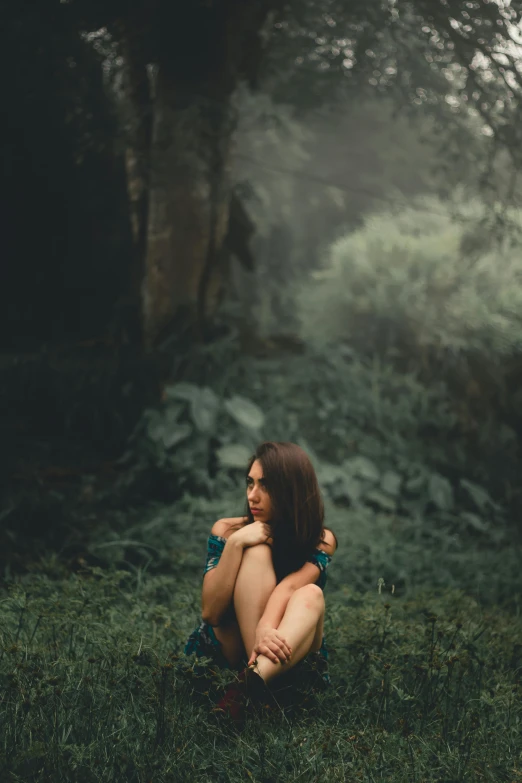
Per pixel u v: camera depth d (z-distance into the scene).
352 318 9.92
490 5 7.36
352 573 5.61
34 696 2.70
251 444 7.34
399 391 9.00
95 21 7.85
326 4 7.72
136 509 6.38
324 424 8.23
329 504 7.32
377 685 3.19
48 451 7.20
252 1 7.78
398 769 2.59
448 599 4.86
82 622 3.44
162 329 8.28
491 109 8.23
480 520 7.57
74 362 8.41
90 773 2.35
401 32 7.95
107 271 10.91
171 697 2.90
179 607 4.05
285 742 2.64
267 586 3.07
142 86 8.10
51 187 10.58
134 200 8.44
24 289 10.68
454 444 8.66
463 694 3.21
